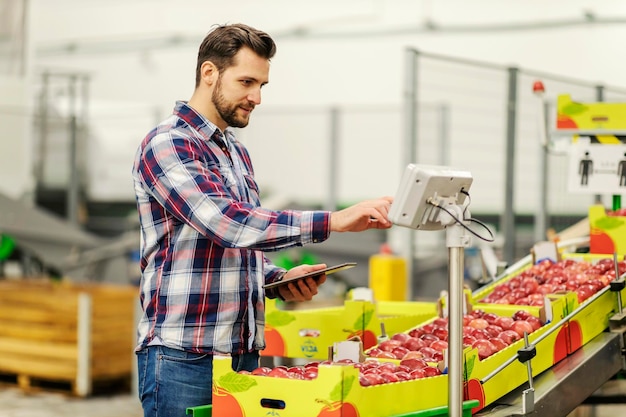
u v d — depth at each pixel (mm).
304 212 2559
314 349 3885
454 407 2451
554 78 6555
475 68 11742
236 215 2570
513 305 3832
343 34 12930
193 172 2650
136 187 2816
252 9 13594
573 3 11195
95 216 13867
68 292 8727
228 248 2709
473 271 8992
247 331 2814
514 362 3100
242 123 2822
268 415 2465
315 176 13109
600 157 4594
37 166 12586
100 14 14812
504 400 3043
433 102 11977
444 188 2471
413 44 12320
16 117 11820
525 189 10148
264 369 2604
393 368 2727
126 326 8125
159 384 2736
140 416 7164
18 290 8547
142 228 2816
